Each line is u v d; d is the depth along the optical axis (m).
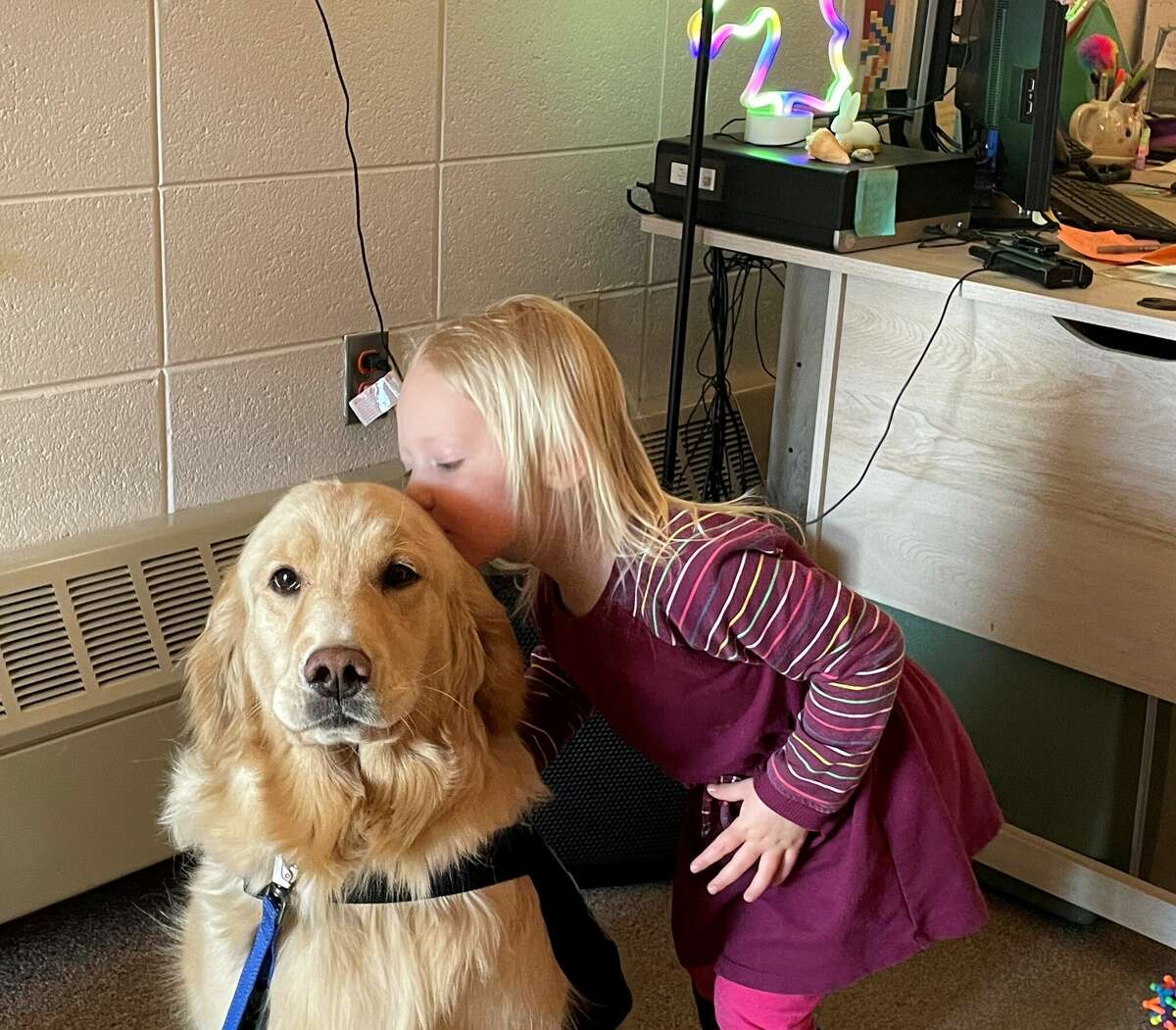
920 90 2.38
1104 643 1.90
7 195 1.73
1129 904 1.93
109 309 1.88
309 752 1.19
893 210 2.12
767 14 2.33
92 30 1.76
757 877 1.36
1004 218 2.29
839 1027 1.80
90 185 1.81
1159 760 1.91
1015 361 1.90
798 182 2.11
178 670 1.94
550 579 1.37
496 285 2.42
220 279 2.00
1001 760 2.06
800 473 2.38
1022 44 2.26
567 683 1.51
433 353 1.30
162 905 1.99
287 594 1.17
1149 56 3.08
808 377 2.32
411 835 1.22
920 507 2.07
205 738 1.27
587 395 1.30
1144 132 2.83
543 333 1.30
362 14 2.06
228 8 1.89
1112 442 1.83
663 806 2.01
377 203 2.18
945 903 1.41
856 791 1.37
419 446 1.29
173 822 1.29
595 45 2.43
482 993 1.24
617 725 1.42
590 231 2.55
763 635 1.26
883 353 2.05
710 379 2.81
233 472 2.10
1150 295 1.81
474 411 1.27
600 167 2.53
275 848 1.22
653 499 1.33
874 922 1.39
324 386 2.19
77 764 1.85
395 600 1.17
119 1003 1.79
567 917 1.36
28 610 1.82
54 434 1.87
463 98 2.24
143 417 1.97
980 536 2.01
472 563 1.32
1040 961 1.96
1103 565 1.88
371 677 1.11
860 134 2.25
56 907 1.97
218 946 1.29
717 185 2.23
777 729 1.37
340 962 1.21
